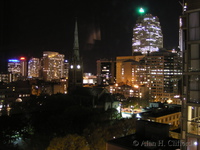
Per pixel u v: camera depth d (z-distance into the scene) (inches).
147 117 4013.3
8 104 6235.2
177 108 4751.5
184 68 1472.7
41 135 3191.4
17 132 3491.6
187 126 1355.8
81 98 5438.0
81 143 2407.7
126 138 1833.2
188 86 1359.5
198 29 1318.9
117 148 1673.2
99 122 3668.8
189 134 1341.0
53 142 2401.6
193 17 1337.4
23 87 7121.1
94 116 3909.9
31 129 3612.2
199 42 1307.8
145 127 1868.8
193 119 1344.7
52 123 3491.6
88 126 3203.7
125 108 6225.4
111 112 4512.8
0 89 6151.6
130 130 2970.0
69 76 6998.0
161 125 1844.2
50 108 4918.8
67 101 5182.1
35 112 4576.8
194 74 1331.2
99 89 5644.7
